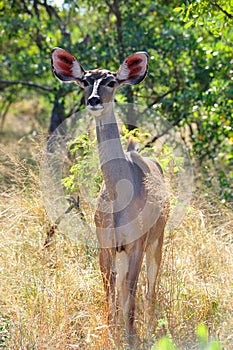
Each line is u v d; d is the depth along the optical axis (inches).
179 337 333.7
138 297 377.7
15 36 660.7
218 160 589.3
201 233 427.2
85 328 339.6
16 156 469.4
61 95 649.0
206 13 470.3
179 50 595.2
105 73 356.5
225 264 404.5
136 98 631.2
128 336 339.3
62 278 377.1
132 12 647.1
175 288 386.9
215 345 283.1
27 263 401.4
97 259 413.7
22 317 351.6
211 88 536.1
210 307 366.3
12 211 456.4
